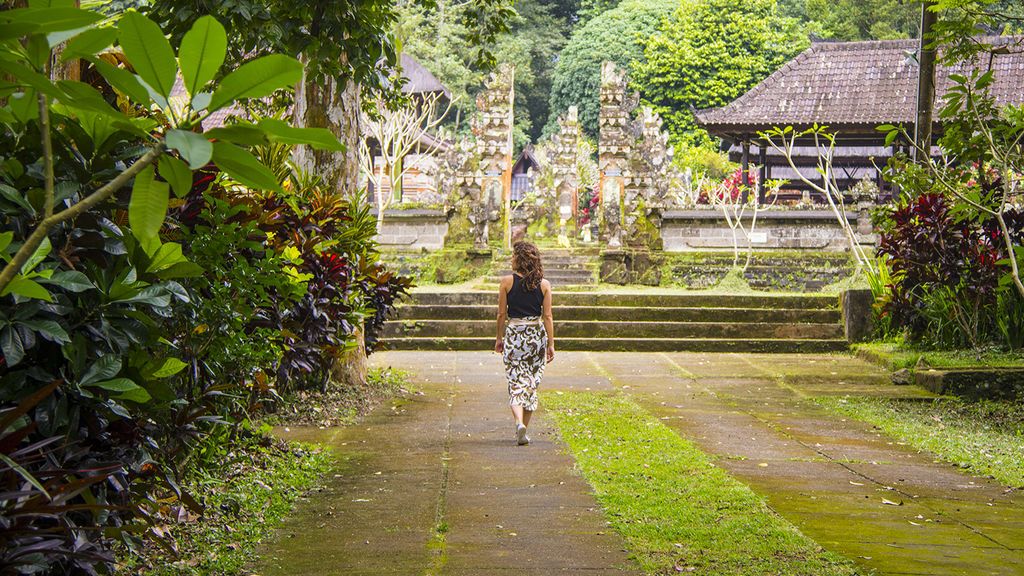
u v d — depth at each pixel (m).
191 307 4.82
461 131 46.41
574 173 23.08
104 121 3.04
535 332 7.98
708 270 20.92
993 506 5.99
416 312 16.83
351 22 7.18
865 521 5.56
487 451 7.48
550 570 4.52
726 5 47.34
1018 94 27.92
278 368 7.60
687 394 11.05
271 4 7.09
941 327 12.89
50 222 2.04
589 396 10.60
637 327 16.38
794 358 14.75
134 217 2.02
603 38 51.28
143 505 4.23
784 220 21.36
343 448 7.57
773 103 29.62
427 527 5.27
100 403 3.23
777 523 5.39
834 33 49.53
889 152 35.12
